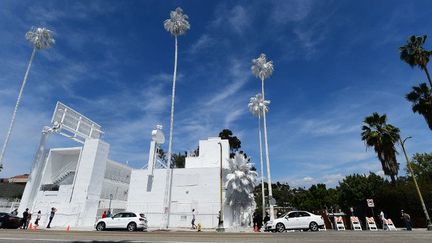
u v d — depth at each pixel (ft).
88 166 134.51
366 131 128.88
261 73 184.44
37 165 137.39
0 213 95.55
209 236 52.90
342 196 155.02
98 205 134.72
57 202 130.21
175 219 131.03
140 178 142.31
